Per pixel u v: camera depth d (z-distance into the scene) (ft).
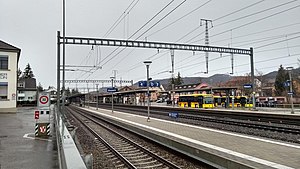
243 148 35.99
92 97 335.06
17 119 100.89
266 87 286.66
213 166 30.50
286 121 73.26
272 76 317.42
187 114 112.37
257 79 269.44
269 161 28.60
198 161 33.73
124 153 42.06
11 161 33.55
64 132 31.91
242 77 283.18
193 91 186.91
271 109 150.41
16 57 136.98
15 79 135.95
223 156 29.60
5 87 134.21
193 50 94.02
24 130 66.95
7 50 134.41
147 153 40.65
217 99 196.54
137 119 88.69
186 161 35.17
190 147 36.09
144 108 160.97
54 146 44.32
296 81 232.73
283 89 256.93
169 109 138.72
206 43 96.48
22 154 37.78
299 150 34.68
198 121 83.66
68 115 147.95
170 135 48.80
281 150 34.58
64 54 77.71
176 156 38.42
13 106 134.41
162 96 339.77
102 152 43.98
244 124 70.44
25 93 260.21
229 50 105.19
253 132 57.77
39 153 38.50
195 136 47.50
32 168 30.07
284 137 50.42
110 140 56.34
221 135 48.75
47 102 60.23
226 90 174.70
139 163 34.81
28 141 49.52
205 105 169.27
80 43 80.79
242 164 26.09
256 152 33.37
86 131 74.59
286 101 222.28
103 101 295.69
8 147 43.29
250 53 113.70
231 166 27.66
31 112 144.66
